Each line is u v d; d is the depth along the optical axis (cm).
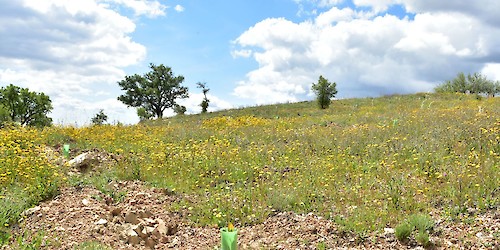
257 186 986
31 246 621
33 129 1728
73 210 775
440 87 5656
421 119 1777
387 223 757
